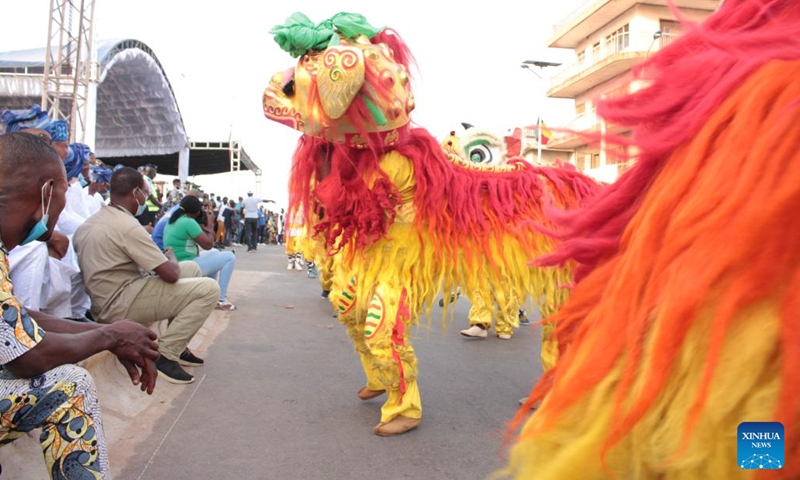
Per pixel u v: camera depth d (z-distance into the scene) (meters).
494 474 1.16
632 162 1.14
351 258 3.78
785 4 0.99
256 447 3.58
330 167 3.70
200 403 4.32
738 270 0.83
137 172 4.70
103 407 3.86
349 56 3.23
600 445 0.96
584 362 1.00
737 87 0.98
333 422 4.04
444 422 4.09
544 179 4.10
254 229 21.97
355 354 5.98
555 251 1.25
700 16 1.13
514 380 5.19
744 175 0.87
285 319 7.81
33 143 2.24
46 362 2.07
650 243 0.98
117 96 25.14
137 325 2.42
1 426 2.04
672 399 0.90
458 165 3.96
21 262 3.67
